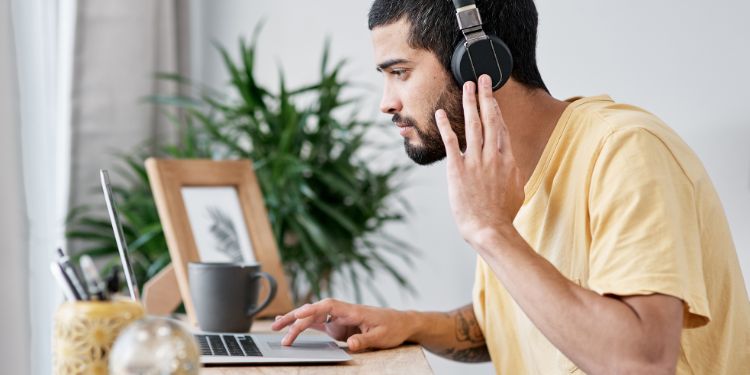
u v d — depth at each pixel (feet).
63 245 7.57
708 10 5.74
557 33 6.68
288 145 7.24
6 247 6.39
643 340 3.00
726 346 3.62
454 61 3.58
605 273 3.20
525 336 4.12
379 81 8.46
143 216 7.34
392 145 8.29
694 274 3.18
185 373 1.99
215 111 8.95
